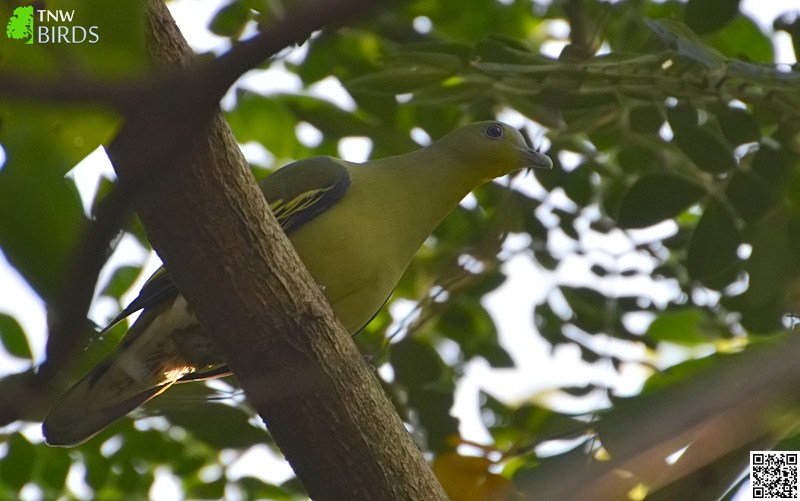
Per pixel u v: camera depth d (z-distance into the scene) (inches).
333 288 379.6
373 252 385.4
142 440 420.8
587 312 443.5
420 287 482.3
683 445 178.1
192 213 285.3
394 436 324.5
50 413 362.6
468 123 472.4
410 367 435.2
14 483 401.4
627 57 374.3
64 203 164.9
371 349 444.8
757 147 392.8
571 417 379.2
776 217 388.2
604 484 178.1
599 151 452.1
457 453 382.3
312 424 317.7
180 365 380.5
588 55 404.5
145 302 356.5
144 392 379.2
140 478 424.5
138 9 166.2
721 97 383.6
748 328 395.9
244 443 406.3
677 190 394.0
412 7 481.7
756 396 167.6
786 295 388.2
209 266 294.0
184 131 136.2
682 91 382.6
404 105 457.7
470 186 432.1
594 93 395.9
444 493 333.4
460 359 466.3
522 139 438.6
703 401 170.6
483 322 469.4
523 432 429.7
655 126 403.2
